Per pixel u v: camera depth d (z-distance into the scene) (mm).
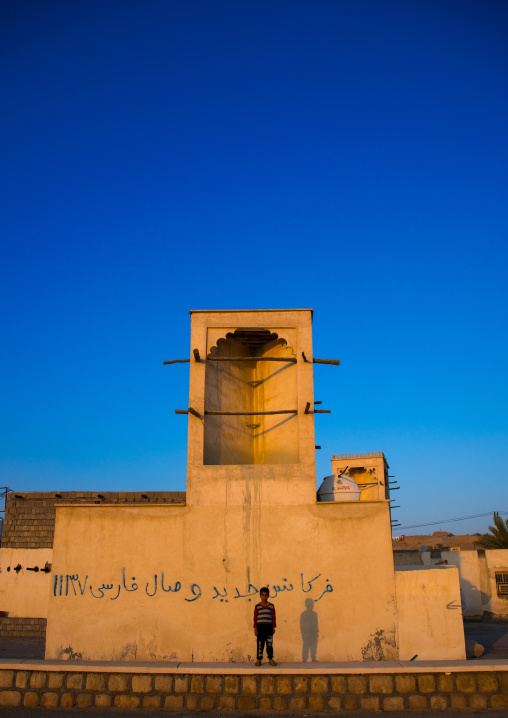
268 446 12500
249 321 11875
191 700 8945
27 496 19859
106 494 19734
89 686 9109
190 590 10289
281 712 8766
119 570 10438
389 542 10422
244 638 10031
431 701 8828
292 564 10352
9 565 19281
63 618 10250
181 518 10625
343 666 9086
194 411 11211
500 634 17844
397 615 10117
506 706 8797
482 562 24375
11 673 9297
